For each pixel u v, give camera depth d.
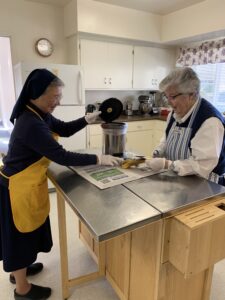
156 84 3.96
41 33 3.21
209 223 0.92
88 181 1.18
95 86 3.39
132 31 3.35
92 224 0.82
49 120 1.45
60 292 1.61
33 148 1.17
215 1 2.83
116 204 0.96
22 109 1.24
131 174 1.25
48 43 3.25
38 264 1.79
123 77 3.59
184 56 3.80
